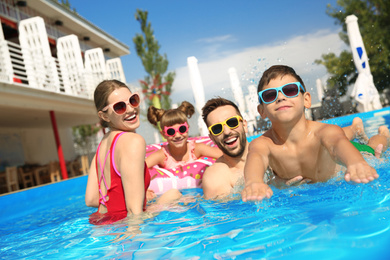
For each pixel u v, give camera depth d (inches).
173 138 162.1
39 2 546.0
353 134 124.6
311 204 67.9
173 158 171.6
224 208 83.6
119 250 60.3
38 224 120.3
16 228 118.3
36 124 645.9
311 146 82.4
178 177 155.7
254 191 63.1
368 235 44.5
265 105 80.6
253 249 48.2
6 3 515.5
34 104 430.9
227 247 51.2
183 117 163.5
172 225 73.8
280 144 85.7
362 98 450.6
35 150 685.9
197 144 175.8
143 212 91.3
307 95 85.0
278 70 80.8
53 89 452.8
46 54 455.2
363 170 59.1
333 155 73.4
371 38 932.0
